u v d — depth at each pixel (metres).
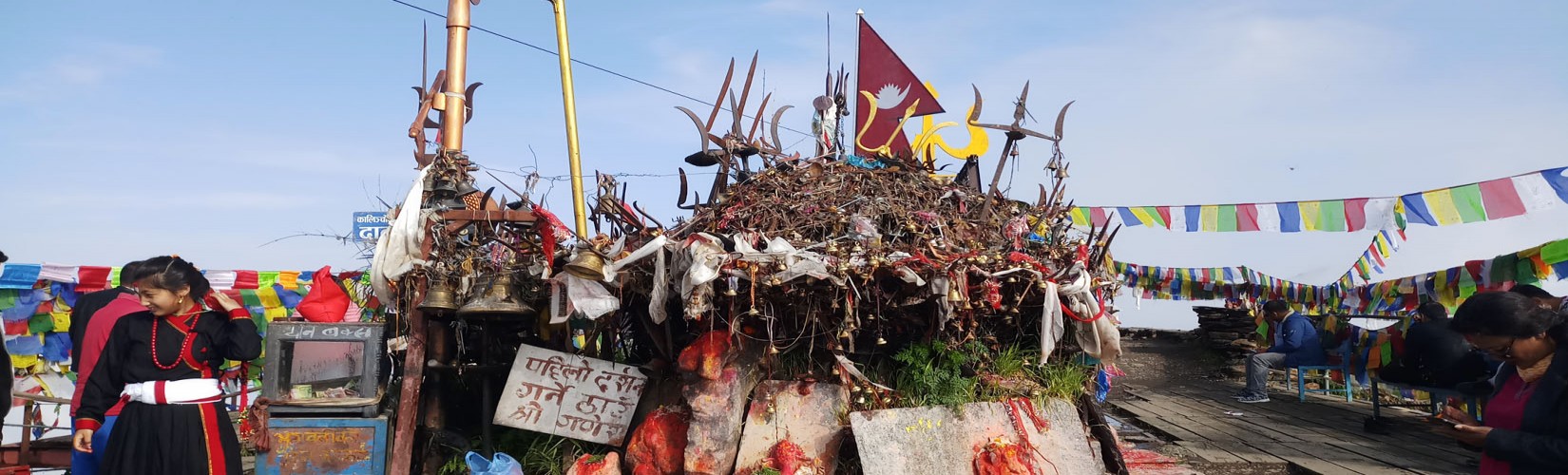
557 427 6.21
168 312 5.08
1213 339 14.69
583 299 5.70
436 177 6.46
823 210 6.29
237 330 5.23
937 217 6.36
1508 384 3.82
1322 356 10.83
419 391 6.12
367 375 6.00
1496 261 8.17
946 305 5.38
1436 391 7.73
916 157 7.57
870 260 5.36
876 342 5.85
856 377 5.71
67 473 6.84
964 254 5.65
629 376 6.33
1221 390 12.35
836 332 5.69
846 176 6.75
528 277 6.49
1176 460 7.26
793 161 7.12
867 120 8.28
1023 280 5.71
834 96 7.93
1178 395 11.60
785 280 5.30
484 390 6.36
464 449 6.27
